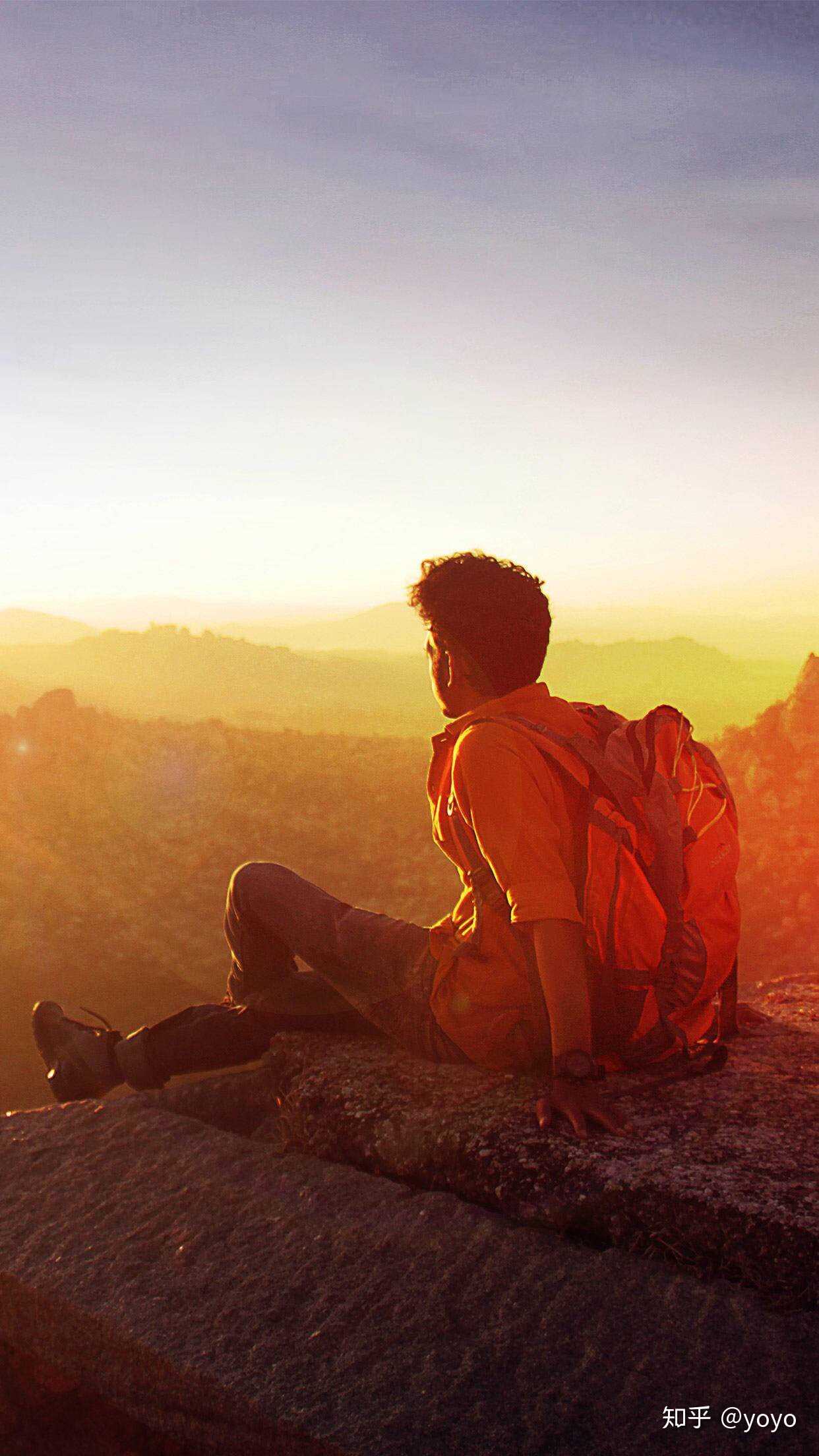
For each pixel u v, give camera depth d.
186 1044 2.46
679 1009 1.96
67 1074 2.55
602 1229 1.70
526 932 1.99
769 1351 1.44
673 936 1.93
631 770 1.95
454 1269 1.67
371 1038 2.35
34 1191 2.02
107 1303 1.69
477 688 2.11
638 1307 1.55
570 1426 1.36
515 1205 1.77
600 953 1.94
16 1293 1.78
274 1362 1.53
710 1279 1.60
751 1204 1.59
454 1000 2.10
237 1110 2.59
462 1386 1.44
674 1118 1.89
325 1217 1.84
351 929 2.26
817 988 2.90
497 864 1.91
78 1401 1.83
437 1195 1.86
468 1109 1.96
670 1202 1.64
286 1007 2.42
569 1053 1.84
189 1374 1.53
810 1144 1.78
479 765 1.94
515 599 2.06
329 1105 2.08
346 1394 1.45
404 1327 1.56
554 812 1.94
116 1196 1.98
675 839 1.93
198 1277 1.73
